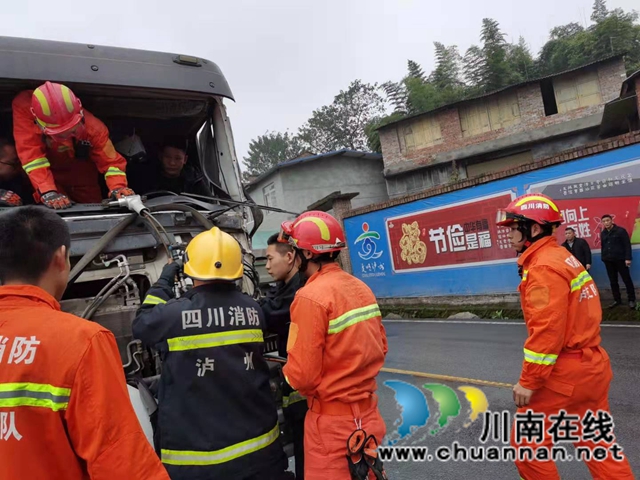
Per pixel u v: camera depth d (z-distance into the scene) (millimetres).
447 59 34781
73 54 3033
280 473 2143
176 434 1938
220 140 3762
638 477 2771
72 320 1401
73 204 2988
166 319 2002
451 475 3139
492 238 9445
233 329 2094
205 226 3053
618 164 7414
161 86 3293
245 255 3324
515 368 5188
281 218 22391
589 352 2328
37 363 1309
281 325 2609
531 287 2316
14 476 1264
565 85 20594
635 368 4691
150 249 2924
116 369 1406
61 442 1302
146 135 4102
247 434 2014
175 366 1979
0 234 1457
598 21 32281
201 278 2109
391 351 6871
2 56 2805
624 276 7145
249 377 2090
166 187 4164
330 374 2141
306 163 22719
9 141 3248
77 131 2969
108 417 1322
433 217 10547
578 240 7559
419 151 23109
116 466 1303
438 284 10578
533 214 2447
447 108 22219
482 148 21625
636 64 27125
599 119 19688
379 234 11961
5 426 1284
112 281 2564
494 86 29672
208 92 3510
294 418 2617
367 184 24109
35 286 1470
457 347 6566
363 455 2049
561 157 8078
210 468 1911
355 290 2270
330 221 2332
